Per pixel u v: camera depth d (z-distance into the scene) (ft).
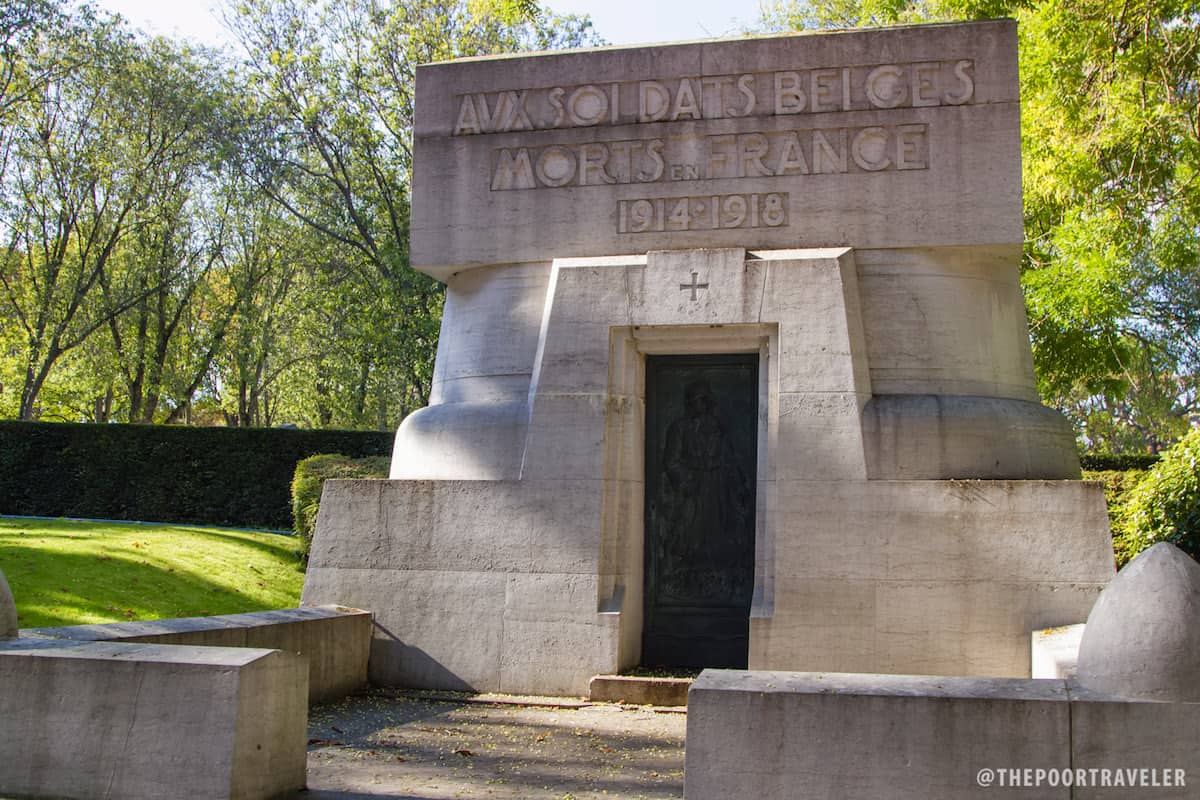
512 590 37.60
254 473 84.69
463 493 38.58
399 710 34.55
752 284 37.14
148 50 116.67
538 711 34.60
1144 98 54.65
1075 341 68.49
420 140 41.73
